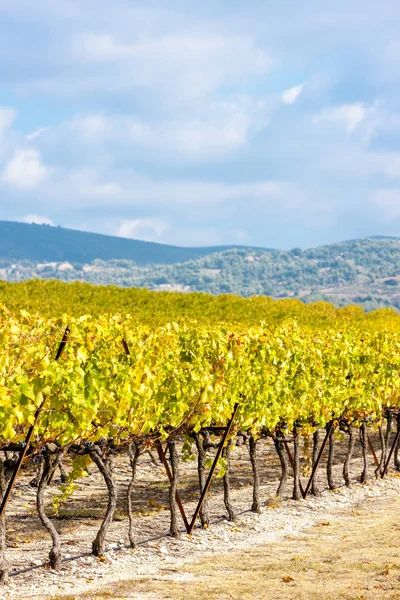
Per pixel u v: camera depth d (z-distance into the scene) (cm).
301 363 1272
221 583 796
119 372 888
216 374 1036
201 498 1056
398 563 873
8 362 768
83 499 1259
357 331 1839
